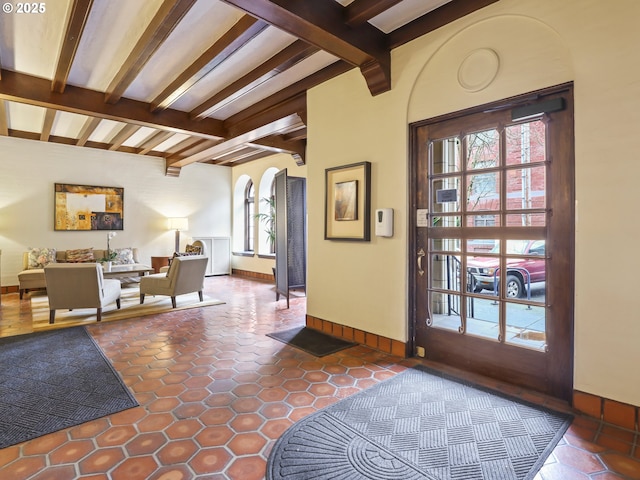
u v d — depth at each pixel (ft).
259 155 26.25
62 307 13.79
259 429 6.45
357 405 7.30
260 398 7.63
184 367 9.37
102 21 9.04
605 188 6.56
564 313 7.41
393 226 10.23
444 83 9.04
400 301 10.07
